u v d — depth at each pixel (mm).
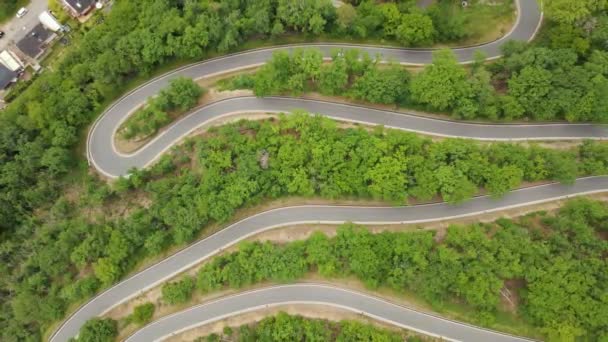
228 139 95125
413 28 100250
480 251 82500
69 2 116188
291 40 107938
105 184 100000
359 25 103250
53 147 97688
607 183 92875
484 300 80812
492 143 95375
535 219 90250
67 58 105250
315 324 83562
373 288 87750
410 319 87562
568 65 92562
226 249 95188
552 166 88562
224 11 104312
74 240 92438
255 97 103188
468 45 106750
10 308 93125
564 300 78688
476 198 93750
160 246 92125
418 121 100188
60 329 93312
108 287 94312
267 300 90625
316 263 88438
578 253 82312
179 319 90938
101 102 104750
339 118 101312
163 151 102062
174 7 105688
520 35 106062
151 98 100000
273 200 95750
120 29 103938
